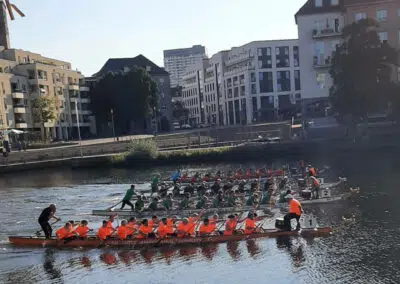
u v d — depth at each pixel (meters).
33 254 26.95
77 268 24.38
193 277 22.23
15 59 108.75
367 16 76.75
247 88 136.25
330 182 45.22
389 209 32.88
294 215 27.89
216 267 23.34
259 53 134.38
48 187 57.88
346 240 26.34
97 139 108.19
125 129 128.62
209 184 45.53
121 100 120.12
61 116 116.00
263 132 92.44
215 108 169.75
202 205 35.41
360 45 65.56
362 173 50.25
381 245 25.14
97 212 37.56
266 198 35.81
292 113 124.88
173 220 30.66
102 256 26.03
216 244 26.94
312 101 79.81
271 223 31.08
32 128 106.88
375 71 65.56
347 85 66.12
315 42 79.31
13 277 23.55
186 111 189.00
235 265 23.48
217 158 74.62
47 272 24.05
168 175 61.97
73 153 82.06
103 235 27.75
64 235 28.23
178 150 77.75
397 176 46.81
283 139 79.12
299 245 25.91
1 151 80.06
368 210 32.94
